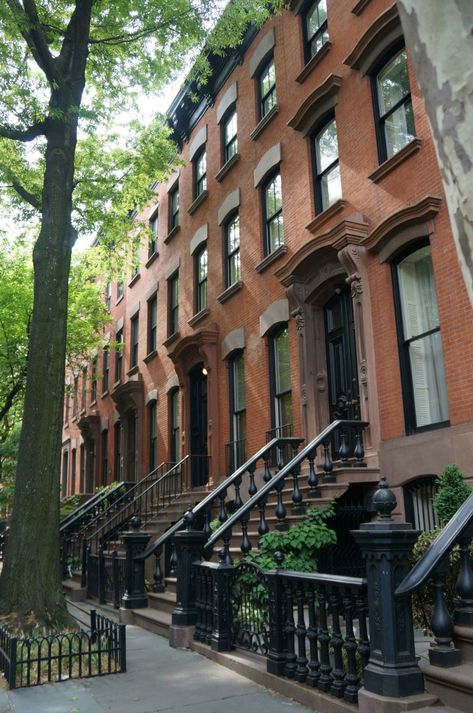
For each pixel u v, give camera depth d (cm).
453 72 175
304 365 1109
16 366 2050
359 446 922
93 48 1233
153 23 1155
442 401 854
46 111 1004
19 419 2952
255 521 934
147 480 1845
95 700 528
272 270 1287
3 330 1986
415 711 399
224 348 1466
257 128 1380
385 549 434
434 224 860
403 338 920
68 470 3072
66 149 987
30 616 757
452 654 432
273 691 536
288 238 1238
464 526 454
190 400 1647
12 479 2917
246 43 1495
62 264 929
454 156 173
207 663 643
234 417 1425
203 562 723
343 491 871
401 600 432
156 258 2028
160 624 800
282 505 852
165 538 965
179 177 1888
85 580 1199
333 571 843
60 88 988
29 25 948
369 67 1036
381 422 927
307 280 1123
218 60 1608
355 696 448
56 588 796
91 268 2125
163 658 671
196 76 1650
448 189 176
